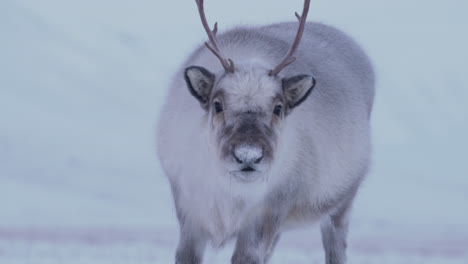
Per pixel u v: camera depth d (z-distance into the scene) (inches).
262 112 969.5
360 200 4473.4
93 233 3041.3
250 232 1056.2
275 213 1071.0
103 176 4936.0
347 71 1275.8
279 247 2650.1
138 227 3376.0
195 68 1006.4
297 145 1082.1
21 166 5022.1
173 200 1096.8
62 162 5295.3
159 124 1120.2
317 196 1154.7
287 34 1222.3
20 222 3393.2
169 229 3329.2
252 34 1129.4
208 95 1012.5
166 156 1088.8
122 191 4498.0
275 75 1011.3
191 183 1045.8
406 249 2723.9
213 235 1061.1
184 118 1058.7
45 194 4254.4
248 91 973.8
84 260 1749.5
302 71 1130.0
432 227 3681.1
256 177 955.3
